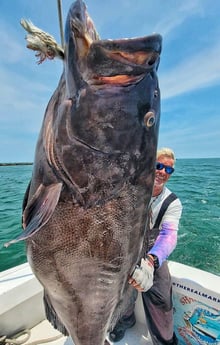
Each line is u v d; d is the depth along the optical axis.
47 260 1.21
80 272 1.19
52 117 1.12
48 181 1.11
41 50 1.04
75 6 0.94
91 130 1.04
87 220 1.14
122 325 2.35
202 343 2.21
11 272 2.41
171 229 2.11
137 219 1.19
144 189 1.18
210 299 2.12
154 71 1.12
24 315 2.29
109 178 1.10
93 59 0.94
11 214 9.31
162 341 2.19
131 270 1.28
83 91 1.01
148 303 2.19
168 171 2.18
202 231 8.54
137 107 1.07
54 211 1.13
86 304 1.24
